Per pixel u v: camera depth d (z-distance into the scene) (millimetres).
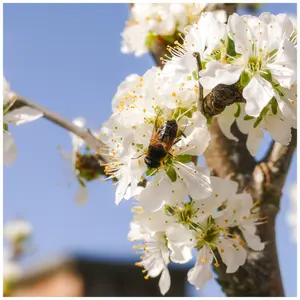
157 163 318
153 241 340
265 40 320
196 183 320
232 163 368
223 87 317
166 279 338
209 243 332
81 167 392
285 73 316
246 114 326
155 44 385
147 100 323
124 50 394
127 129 323
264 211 360
